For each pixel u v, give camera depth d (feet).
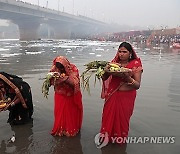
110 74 13.51
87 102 21.81
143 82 30.09
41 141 14.57
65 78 14.44
